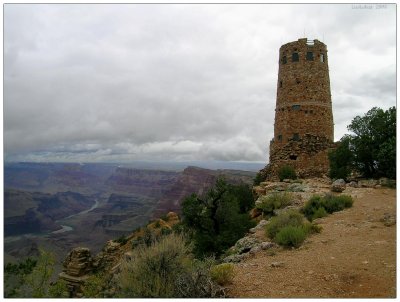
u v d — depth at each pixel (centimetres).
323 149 4184
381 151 2792
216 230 2431
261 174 4547
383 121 2959
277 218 1675
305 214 2002
